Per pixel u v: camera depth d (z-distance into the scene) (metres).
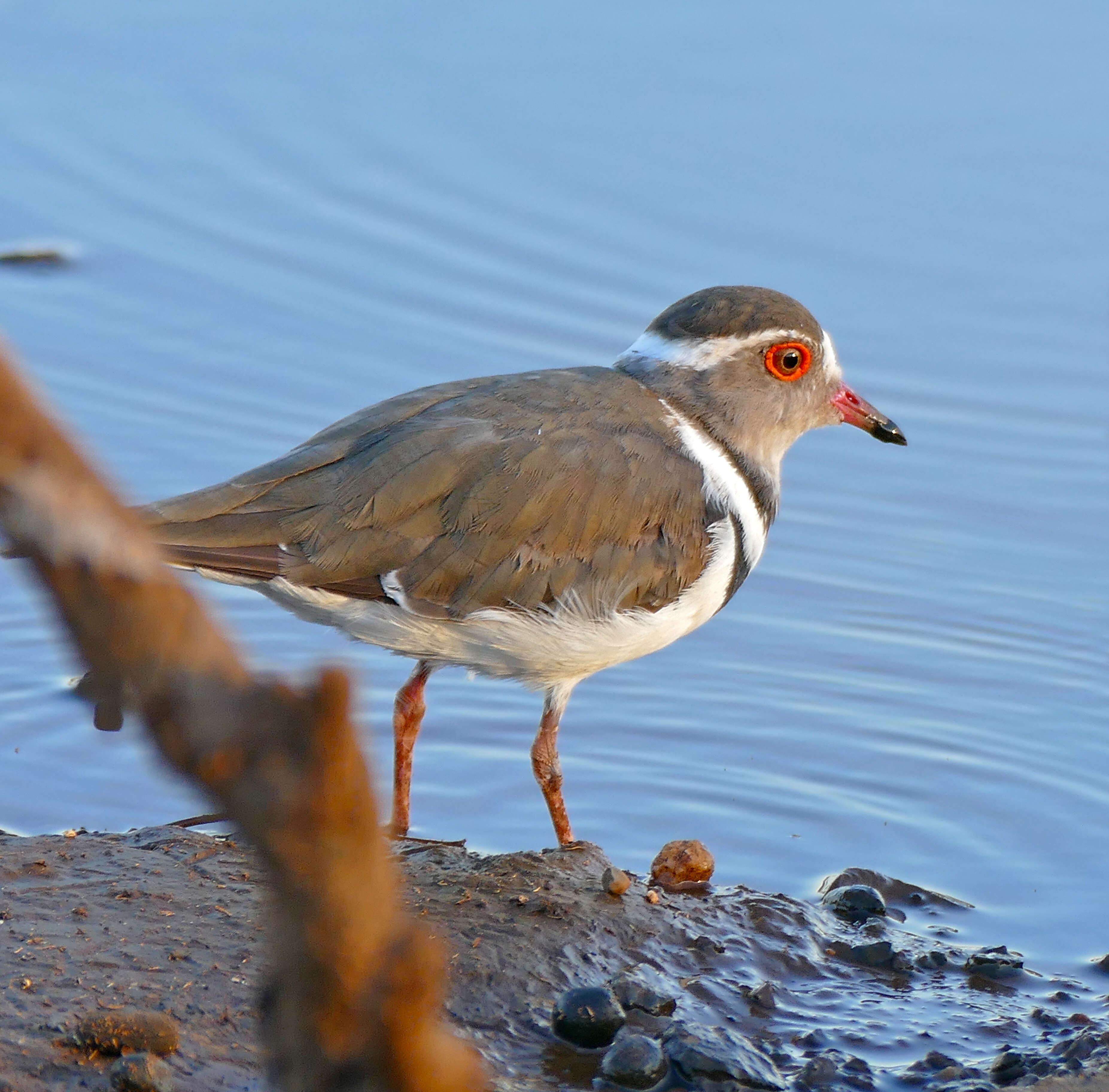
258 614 15.27
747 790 13.24
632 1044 8.97
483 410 11.84
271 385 18.41
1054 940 11.35
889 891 11.88
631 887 11.08
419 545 11.35
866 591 15.95
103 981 9.21
